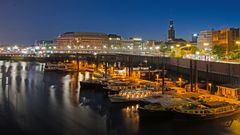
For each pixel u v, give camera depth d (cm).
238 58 17088
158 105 7956
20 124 7644
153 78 14900
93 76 17162
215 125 7350
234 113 8094
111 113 8562
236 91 9675
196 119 7631
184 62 15862
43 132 7062
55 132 7056
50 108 9281
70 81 15675
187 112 7569
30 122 7806
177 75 16462
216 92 10500
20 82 15162
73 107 9412
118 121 7794
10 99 10625
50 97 11031
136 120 7856
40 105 9688
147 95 9688
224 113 7894
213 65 13225
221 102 8256
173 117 7756
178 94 9769
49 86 13812
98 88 12525
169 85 12162
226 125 7344
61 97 11031
